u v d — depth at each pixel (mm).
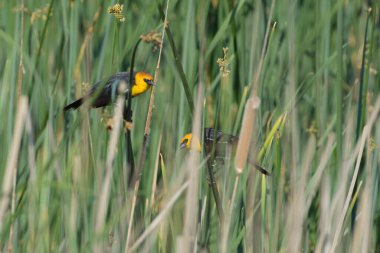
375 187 9266
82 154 9109
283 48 12594
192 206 7637
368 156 9180
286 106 10594
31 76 10789
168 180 9680
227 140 9305
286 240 9016
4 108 10367
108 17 11523
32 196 8789
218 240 8547
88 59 11219
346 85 13156
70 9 11977
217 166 9484
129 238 8258
